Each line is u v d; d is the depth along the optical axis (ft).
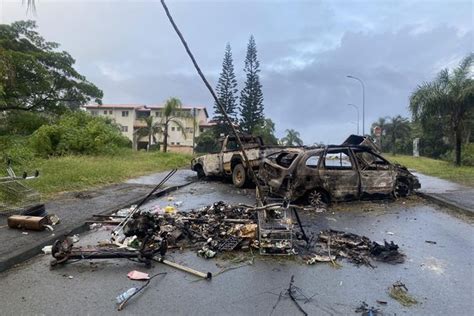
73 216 23.13
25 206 23.53
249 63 165.68
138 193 33.27
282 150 31.58
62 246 15.71
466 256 17.61
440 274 15.28
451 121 73.15
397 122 212.84
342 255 17.33
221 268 15.57
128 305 12.09
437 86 71.82
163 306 12.06
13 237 18.38
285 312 11.77
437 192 35.96
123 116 211.61
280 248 17.11
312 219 24.99
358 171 30.63
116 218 22.57
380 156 32.42
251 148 38.78
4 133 90.58
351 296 13.05
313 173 29.17
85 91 108.68
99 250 15.74
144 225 18.20
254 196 35.06
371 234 21.42
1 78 55.77
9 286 13.50
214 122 167.53
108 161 63.46
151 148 164.35
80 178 38.60
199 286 13.73
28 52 95.50
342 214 26.84
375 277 14.87
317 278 14.67
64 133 74.43
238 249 17.80
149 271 15.15
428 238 20.76
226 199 33.22
